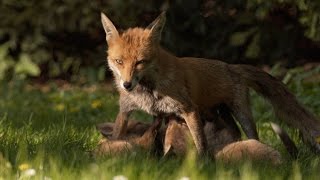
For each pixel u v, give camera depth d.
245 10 19.89
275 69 19.23
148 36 10.95
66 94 19.08
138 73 10.75
